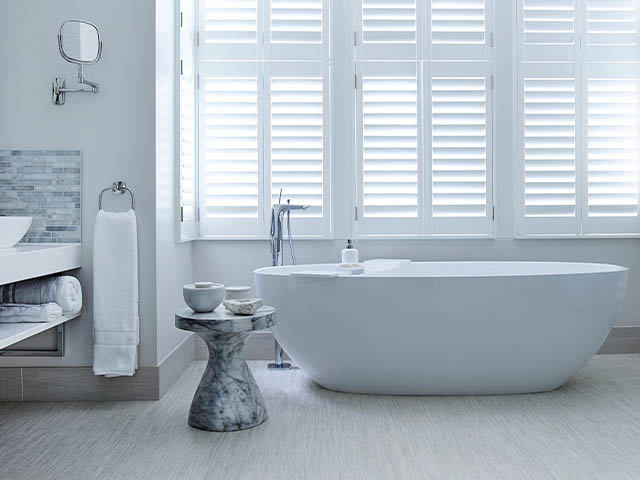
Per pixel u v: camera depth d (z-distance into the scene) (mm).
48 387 3020
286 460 2250
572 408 2838
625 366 3629
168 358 3227
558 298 2916
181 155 3461
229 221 3877
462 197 3896
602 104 3934
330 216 3877
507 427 2588
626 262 3971
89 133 3021
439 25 3912
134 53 3023
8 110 3018
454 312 2881
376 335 2918
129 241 2910
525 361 2977
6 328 2521
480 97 3914
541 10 3926
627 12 3955
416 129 3885
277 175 3881
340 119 3893
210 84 3871
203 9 3873
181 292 3605
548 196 3916
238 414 2580
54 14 3016
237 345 2637
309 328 2986
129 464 2221
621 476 2098
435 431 2545
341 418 2717
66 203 3021
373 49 3891
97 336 2898
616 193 3930
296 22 3873
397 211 3881
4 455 2316
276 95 3875
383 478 2090
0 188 3020
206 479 2088
